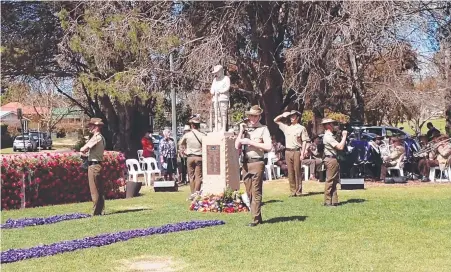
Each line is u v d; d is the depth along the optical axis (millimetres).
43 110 76250
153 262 8734
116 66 27891
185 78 26078
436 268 8008
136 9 27031
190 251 9383
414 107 29484
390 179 20141
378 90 30359
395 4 21000
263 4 25141
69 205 16625
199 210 14055
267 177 22422
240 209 13875
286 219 12258
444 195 16578
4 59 31844
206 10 26266
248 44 26203
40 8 32344
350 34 21266
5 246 10289
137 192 18641
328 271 7910
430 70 25562
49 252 9430
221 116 14758
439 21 23188
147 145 23625
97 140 13891
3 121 75625
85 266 8570
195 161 16234
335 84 26031
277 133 27609
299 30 24047
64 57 29984
